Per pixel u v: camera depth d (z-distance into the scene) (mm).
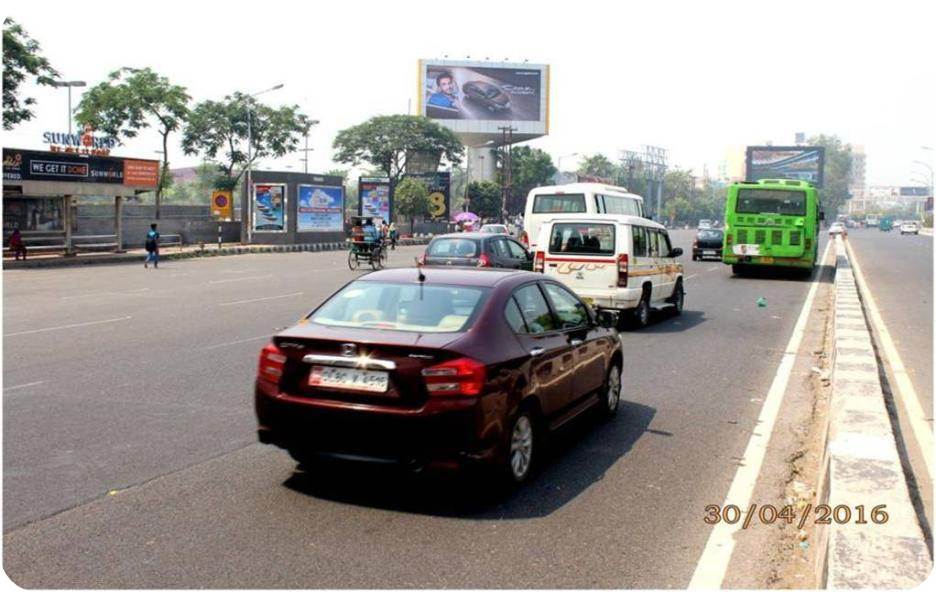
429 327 5633
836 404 6652
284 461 6305
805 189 25938
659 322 15695
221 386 8984
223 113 55719
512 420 5562
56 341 12094
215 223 48344
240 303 17625
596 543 4824
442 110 92562
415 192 69188
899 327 15281
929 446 7219
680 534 4996
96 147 34562
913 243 66812
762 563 4609
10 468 6059
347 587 4188
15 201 35156
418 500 5492
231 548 4656
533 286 6637
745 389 9406
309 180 48688
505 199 79125
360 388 5281
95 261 33125
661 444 7035
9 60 35031
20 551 4594
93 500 5406
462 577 4328
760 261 26297
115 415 7664
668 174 166750
